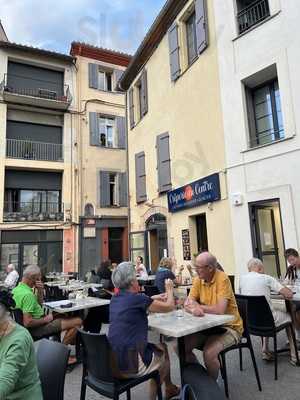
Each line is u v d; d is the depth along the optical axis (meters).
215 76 8.79
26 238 16.19
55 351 2.49
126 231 18.41
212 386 2.87
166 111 11.19
